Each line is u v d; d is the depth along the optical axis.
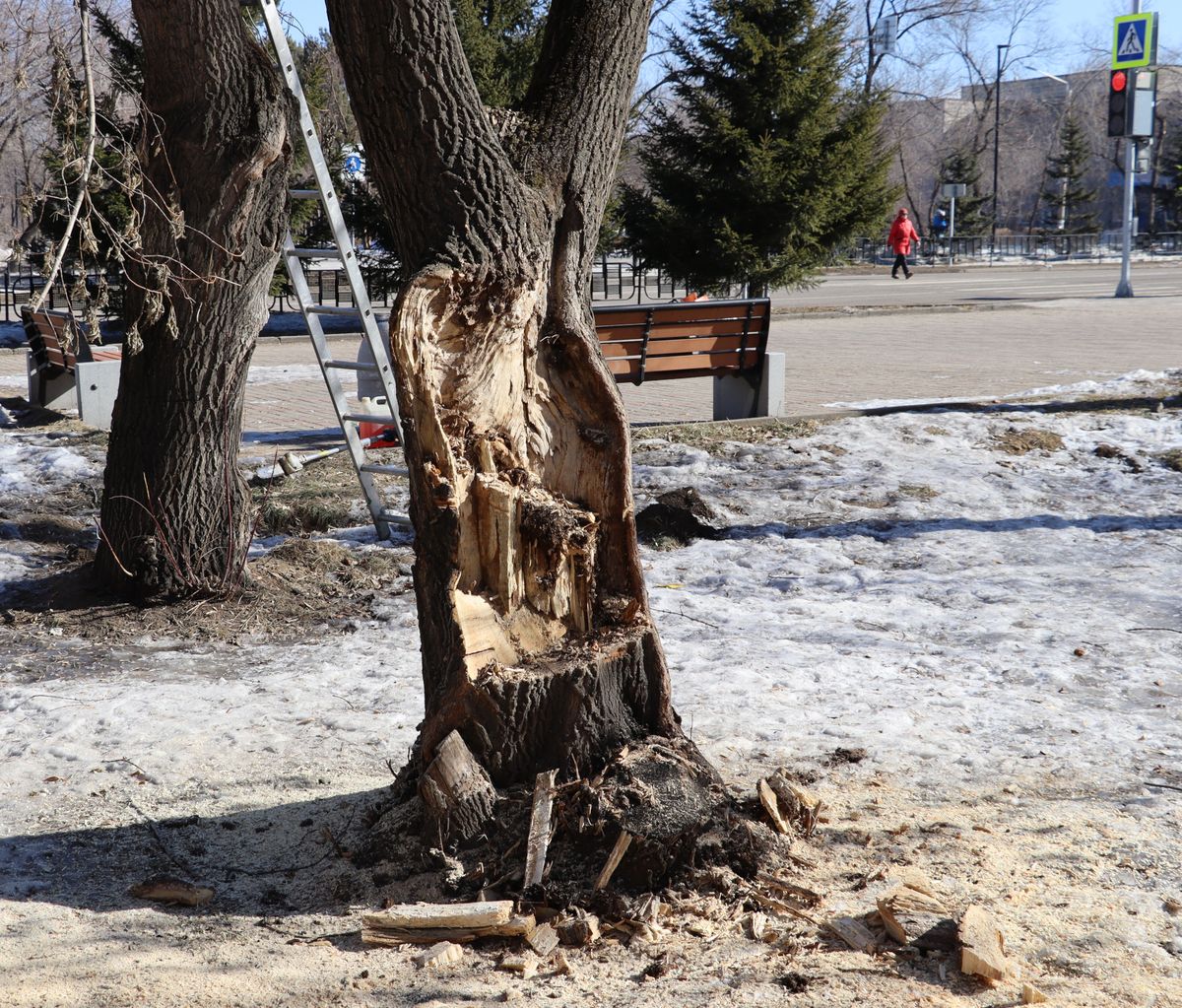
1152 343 18.12
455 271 3.67
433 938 3.32
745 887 3.51
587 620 3.87
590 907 3.39
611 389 3.94
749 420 11.14
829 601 6.68
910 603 6.60
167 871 3.82
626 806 3.47
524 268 3.80
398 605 6.69
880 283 36.81
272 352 19.84
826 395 13.29
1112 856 3.72
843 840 3.84
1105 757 4.51
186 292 6.16
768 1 21.06
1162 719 4.89
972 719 4.89
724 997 3.01
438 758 3.58
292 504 8.59
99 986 3.14
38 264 4.74
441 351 3.75
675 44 21.91
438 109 3.69
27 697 5.36
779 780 3.89
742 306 11.06
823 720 4.88
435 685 3.73
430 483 3.67
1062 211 68.44
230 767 4.61
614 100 4.11
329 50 15.73
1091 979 3.07
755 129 21.58
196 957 3.30
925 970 3.13
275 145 6.20
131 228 4.64
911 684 5.33
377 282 21.78
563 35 4.11
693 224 21.70
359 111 3.77
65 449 10.58
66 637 6.22
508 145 3.97
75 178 4.60
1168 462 9.75
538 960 3.22
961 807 4.09
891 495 9.05
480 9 20.58
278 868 3.83
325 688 5.45
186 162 6.11
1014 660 5.62
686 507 8.33
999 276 40.91
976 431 10.73
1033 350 17.66
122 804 4.30
